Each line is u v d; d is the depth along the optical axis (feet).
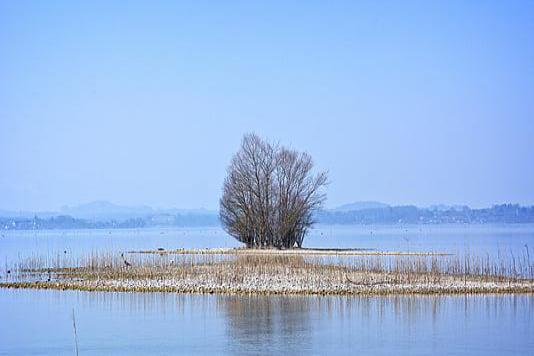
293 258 416.26
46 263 409.28
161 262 379.96
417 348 180.75
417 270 314.35
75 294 272.92
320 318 220.02
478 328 204.13
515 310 231.09
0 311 238.27
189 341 190.80
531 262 382.42
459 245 604.49
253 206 539.29
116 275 317.42
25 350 183.32
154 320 220.02
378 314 225.56
